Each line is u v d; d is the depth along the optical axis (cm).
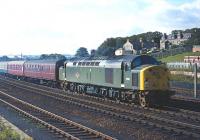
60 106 3344
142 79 3072
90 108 3106
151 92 3070
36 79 6669
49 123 2411
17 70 7769
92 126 2350
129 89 3294
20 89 5231
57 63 5481
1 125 2264
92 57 4309
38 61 6506
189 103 3316
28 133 2111
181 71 6162
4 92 4800
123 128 2217
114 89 3594
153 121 2398
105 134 1973
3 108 3250
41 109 3012
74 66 4609
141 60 3269
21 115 2803
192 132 1967
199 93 4019
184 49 10656
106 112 2814
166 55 9975
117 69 3450
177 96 3784
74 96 4156
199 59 7719
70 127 2256
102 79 3800
